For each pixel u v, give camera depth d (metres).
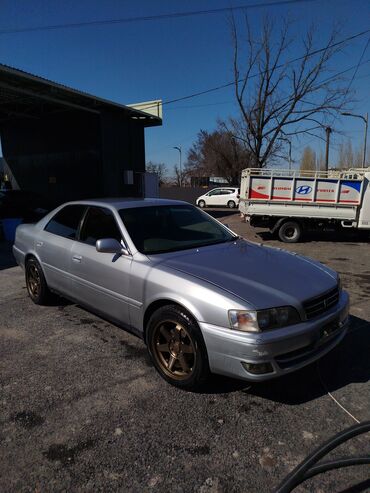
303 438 2.66
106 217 4.23
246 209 12.30
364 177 11.55
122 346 4.05
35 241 5.18
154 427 2.78
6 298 5.72
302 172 12.06
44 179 19.14
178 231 4.25
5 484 2.29
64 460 2.47
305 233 12.48
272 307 2.85
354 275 7.40
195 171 60.91
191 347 3.11
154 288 3.34
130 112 18.16
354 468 2.39
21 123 19.52
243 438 2.66
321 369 3.57
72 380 3.39
